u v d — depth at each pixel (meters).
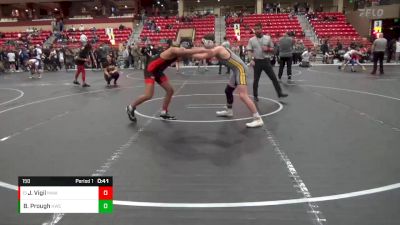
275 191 3.54
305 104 8.11
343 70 17.20
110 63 13.53
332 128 5.92
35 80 15.84
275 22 31.28
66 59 21.94
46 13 45.66
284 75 14.91
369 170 4.05
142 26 33.28
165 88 6.57
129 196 3.47
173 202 3.34
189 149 4.90
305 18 31.70
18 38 31.94
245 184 3.72
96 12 42.75
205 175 3.97
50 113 7.71
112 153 4.79
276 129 5.89
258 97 9.16
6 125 6.61
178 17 34.59
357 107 7.68
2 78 17.36
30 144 5.32
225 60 6.00
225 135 5.57
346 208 3.18
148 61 6.38
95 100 9.39
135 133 5.79
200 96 9.66
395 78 13.30
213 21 32.88
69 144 5.27
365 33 28.53
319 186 3.64
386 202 3.28
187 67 21.34
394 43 21.86
